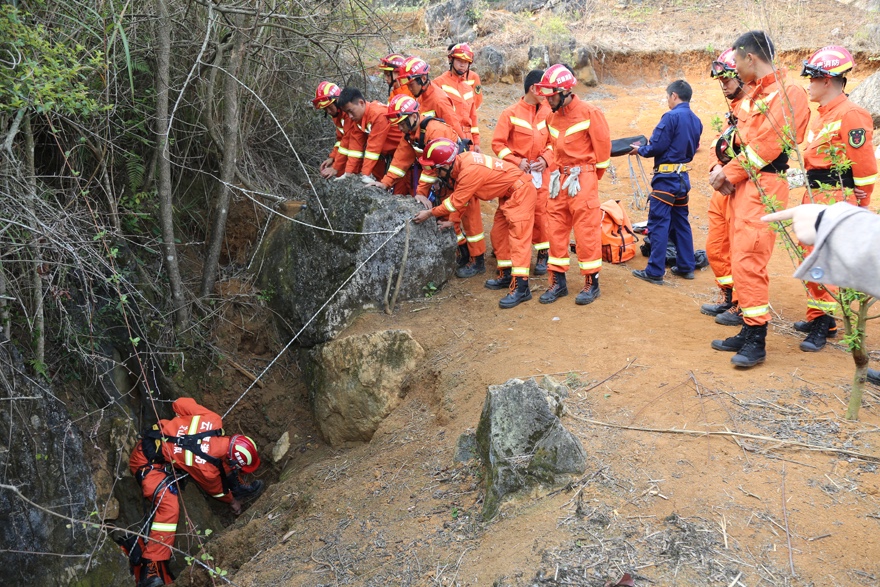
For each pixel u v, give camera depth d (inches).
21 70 186.2
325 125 379.6
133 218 283.7
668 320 225.5
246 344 287.6
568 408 169.9
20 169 205.3
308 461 242.8
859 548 119.2
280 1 287.6
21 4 210.1
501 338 223.6
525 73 577.3
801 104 175.0
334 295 258.8
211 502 265.6
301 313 274.5
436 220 263.1
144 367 262.7
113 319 262.2
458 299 258.4
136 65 267.9
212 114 304.5
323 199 270.4
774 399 164.4
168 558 222.8
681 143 259.9
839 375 175.2
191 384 274.2
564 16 651.5
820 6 612.7
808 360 188.1
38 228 203.2
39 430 211.0
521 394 156.3
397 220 254.4
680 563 119.4
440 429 198.1
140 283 274.2
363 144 275.3
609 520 132.3
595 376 186.9
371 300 257.3
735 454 146.8
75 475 217.3
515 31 597.0
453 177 243.3
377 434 219.9
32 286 221.3
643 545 124.8
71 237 214.2
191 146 323.6
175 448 234.8
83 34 231.0
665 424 159.9
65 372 242.4
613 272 278.8
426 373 224.2
